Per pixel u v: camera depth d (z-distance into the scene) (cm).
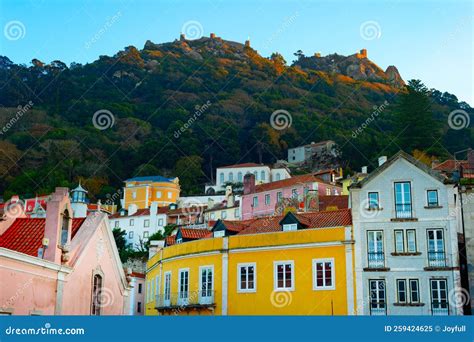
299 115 16075
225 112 16688
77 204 9538
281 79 19812
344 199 7306
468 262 3959
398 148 10662
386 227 4178
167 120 16138
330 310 4103
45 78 16250
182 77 18950
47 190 11750
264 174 13112
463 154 10231
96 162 13662
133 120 15312
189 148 14712
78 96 16412
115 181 13838
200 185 14275
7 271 2352
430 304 3969
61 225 2861
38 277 2577
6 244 2920
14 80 15662
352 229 4206
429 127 10625
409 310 3978
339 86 19912
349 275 4116
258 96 17875
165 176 14250
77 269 2936
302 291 4212
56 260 2734
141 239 11412
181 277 4872
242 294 4416
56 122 14588
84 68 17975
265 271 4369
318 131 15100
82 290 2986
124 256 8444
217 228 4862
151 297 5500
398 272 4069
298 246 4300
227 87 18900
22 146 13412
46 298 2633
